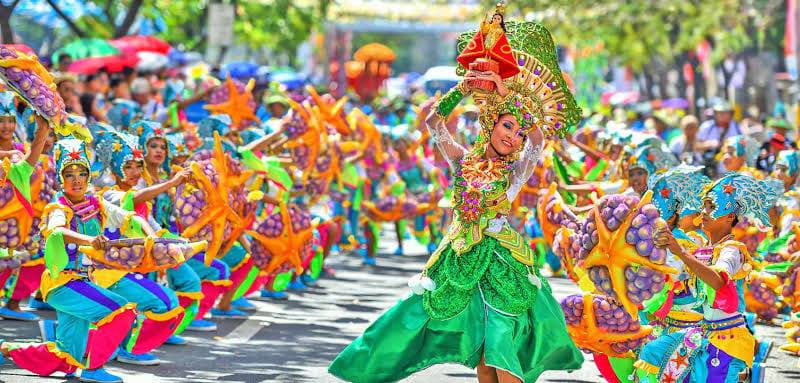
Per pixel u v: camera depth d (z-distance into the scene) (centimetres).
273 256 1316
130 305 905
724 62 3991
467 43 809
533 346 768
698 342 792
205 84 1642
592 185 1266
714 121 2139
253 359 1058
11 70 1020
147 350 955
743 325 791
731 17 3747
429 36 7881
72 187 902
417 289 766
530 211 1719
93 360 907
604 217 777
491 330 750
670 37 3897
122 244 886
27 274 1159
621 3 3619
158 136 1113
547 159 1555
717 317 789
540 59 792
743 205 783
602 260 779
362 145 1916
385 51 5156
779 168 1395
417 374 1011
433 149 1997
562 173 1319
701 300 794
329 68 5166
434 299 763
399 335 770
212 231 1108
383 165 1936
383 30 4997
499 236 773
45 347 907
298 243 1322
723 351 785
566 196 1302
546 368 778
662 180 852
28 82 1027
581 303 869
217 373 988
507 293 757
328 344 1152
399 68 7919
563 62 4872
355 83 5138
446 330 763
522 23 797
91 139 1133
